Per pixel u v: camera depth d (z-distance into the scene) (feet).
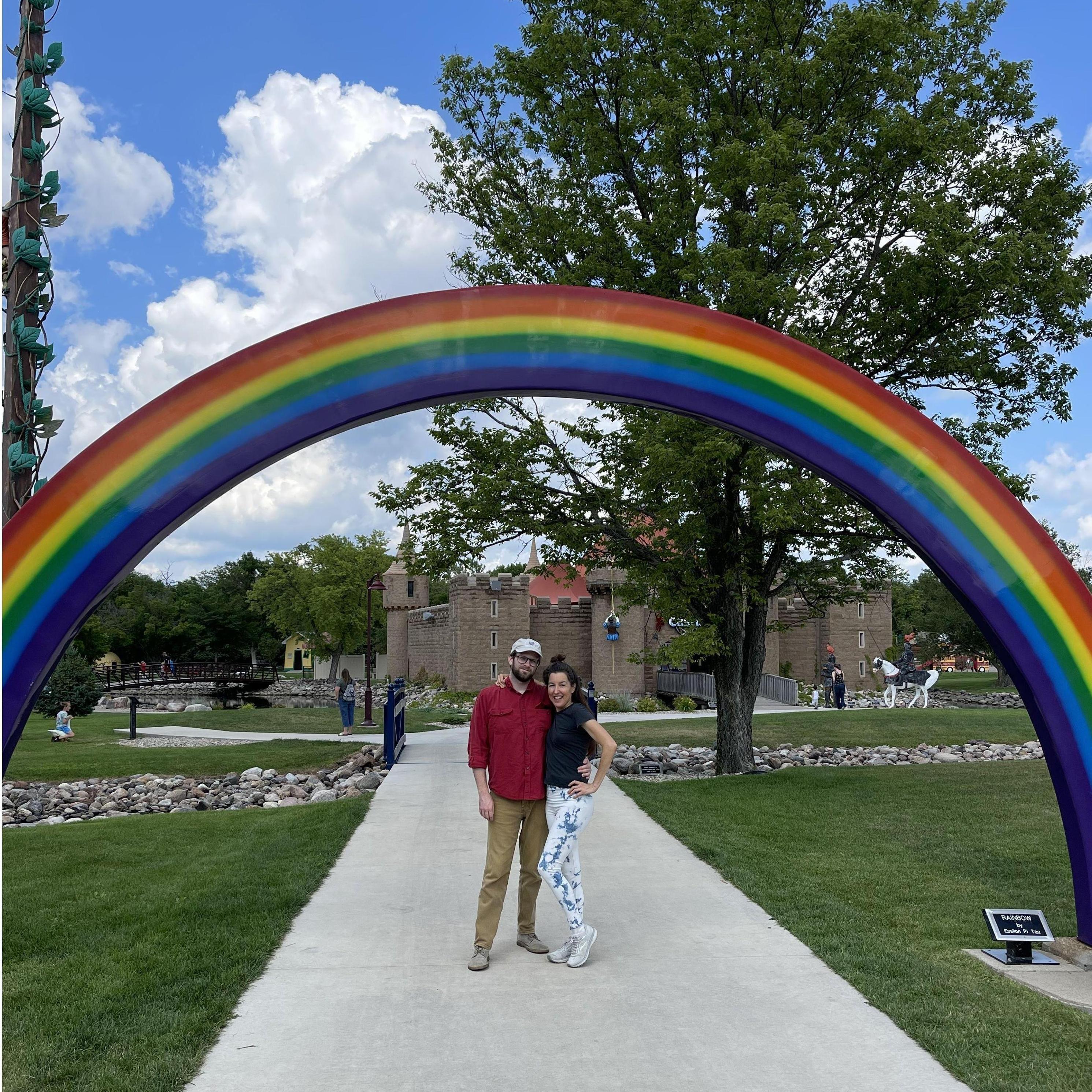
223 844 30.17
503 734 18.21
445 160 52.19
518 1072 13.17
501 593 174.70
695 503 45.60
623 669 165.17
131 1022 14.96
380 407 15.87
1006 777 43.50
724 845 28.40
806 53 47.01
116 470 14.69
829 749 62.64
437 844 28.89
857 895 22.71
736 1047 13.97
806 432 17.29
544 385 16.49
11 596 14.03
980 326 47.09
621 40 47.47
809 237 44.78
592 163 47.67
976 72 46.98
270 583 240.94
